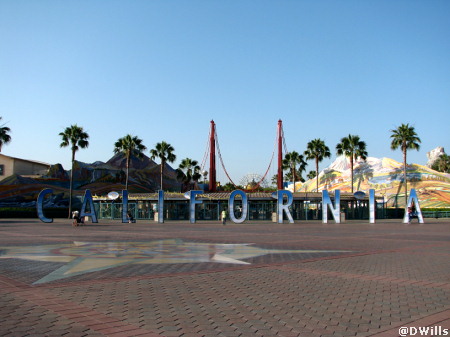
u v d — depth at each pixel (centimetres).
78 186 8762
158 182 10306
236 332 680
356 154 7844
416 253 1777
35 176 8456
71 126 6244
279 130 8825
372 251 1856
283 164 10112
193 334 669
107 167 9306
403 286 1056
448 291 998
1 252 1781
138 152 7319
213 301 891
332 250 1897
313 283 1093
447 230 3581
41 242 2262
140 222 5253
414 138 7350
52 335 656
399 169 9219
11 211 6612
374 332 686
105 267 1356
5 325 707
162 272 1265
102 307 830
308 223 5162
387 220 6316
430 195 8188
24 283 1077
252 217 6253
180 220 6078
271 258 1602
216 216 6281
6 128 6397
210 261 1509
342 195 6762
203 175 10244
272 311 812
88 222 5144
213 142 8419
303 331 688
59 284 1065
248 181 10506
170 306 845
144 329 691
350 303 878
